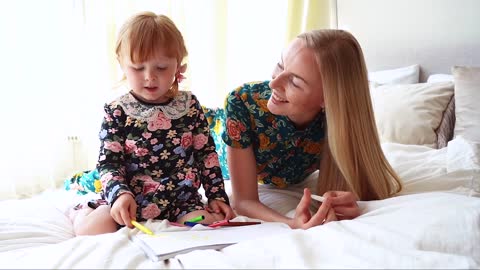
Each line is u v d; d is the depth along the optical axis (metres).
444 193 0.93
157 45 1.01
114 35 2.07
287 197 1.22
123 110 1.05
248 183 1.12
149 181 1.04
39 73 1.92
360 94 1.00
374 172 1.04
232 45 2.48
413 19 2.05
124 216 0.89
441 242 0.70
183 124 1.10
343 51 0.98
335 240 0.69
